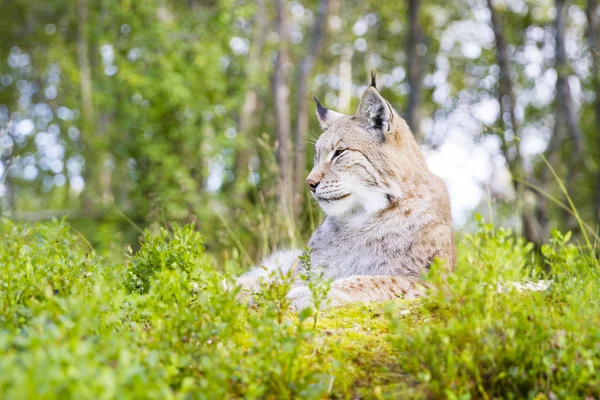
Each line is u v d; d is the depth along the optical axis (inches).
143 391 167.6
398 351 246.2
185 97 862.5
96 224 879.7
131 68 908.0
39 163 1545.3
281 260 391.5
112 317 237.1
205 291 288.8
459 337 222.1
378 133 347.6
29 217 914.1
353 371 233.1
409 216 337.7
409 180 343.6
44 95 1752.0
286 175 619.8
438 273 230.1
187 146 879.7
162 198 630.5
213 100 926.4
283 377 207.9
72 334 204.1
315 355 240.4
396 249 335.3
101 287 264.2
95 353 185.5
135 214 822.5
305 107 1118.4
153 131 880.9
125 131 921.5
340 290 302.7
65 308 215.6
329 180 350.0
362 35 1637.6
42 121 1684.3
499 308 245.6
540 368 216.7
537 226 749.9
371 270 337.1
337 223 358.6
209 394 193.2
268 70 1129.4
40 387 153.7
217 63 916.0
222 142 890.7
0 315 234.8
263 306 265.4
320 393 204.5
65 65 1657.2
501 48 1037.2
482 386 217.8
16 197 1478.8
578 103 1375.5
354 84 1771.7
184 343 227.0
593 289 280.7
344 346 249.3
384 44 1729.8
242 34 1031.0
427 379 204.8
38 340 173.0
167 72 872.9
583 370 209.9
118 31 1080.8
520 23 1396.4
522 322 223.8
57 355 164.1
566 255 284.0
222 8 967.6
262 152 998.4
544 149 1421.0
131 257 324.8
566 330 226.4
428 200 342.6
